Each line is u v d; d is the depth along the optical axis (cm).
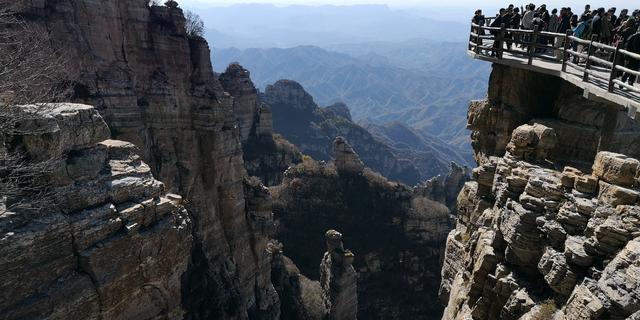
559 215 1481
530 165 1809
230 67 10888
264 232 5709
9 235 1308
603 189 1415
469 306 1842
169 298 1803
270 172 11275
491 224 1955
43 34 3155
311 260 9038
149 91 4350
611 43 2242
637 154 2139
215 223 5003
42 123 1456
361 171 10419
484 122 2644
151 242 1670
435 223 9431
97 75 3841
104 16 3922
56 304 1385
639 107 1514
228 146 4988
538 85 2422
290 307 6378
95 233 1496
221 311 4456
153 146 4456
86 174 1559
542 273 1477
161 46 4406
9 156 1402
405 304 8875
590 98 1897
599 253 1320
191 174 4728
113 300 1552
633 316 1066
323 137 18800
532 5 2658
